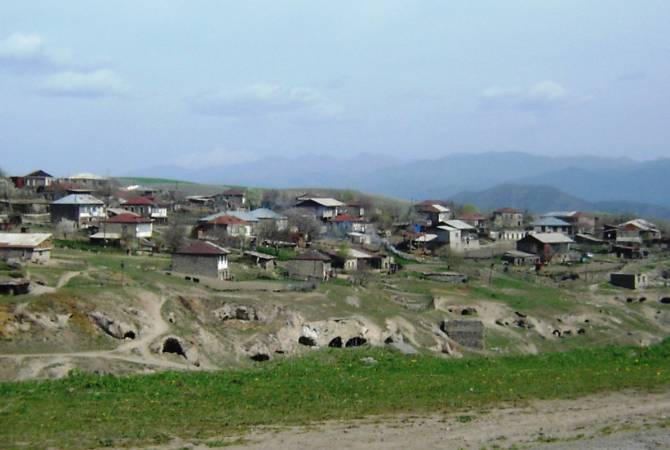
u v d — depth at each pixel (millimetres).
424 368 44188
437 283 113062
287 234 137000
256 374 42094
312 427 28297
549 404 32656
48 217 134375
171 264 97062
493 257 145000
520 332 95188
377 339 81562
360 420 29516
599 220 196875
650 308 113000
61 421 29547
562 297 112875
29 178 166750
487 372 42156
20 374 55500
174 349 69188
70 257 96250
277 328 76750
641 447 24906
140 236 120812
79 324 66562
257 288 89438
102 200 144750
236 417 30188
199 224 133125
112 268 89062
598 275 132000
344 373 42500
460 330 87625
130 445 25859
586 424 28578
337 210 172625
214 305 78125
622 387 36562
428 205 191625
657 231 177500
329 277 106500
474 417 29906
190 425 28828
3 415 30688
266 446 25547
